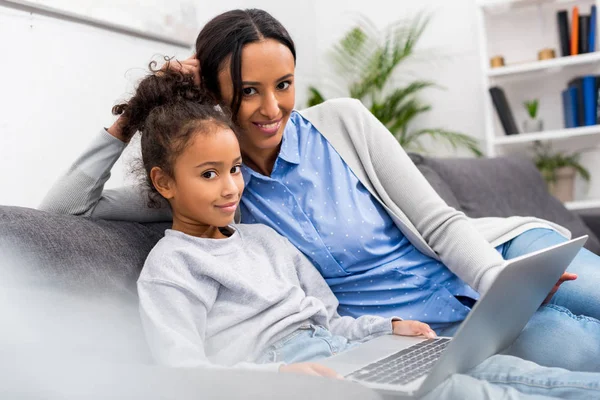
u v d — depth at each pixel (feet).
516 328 3.47
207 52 3.90
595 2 10.64
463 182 7.55
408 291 4.09
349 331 3.75
